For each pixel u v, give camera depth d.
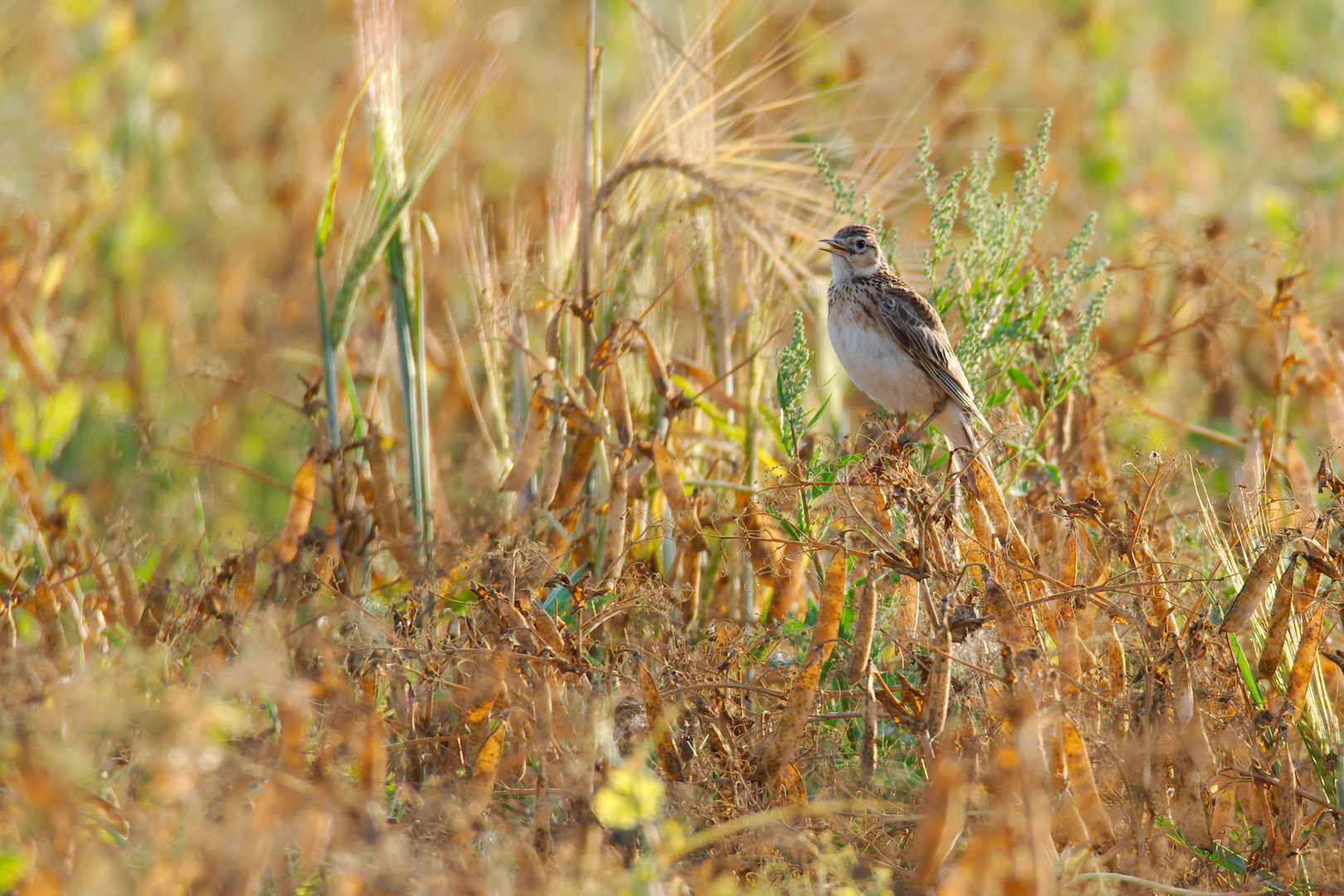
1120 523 7.70
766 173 11.13
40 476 10.27
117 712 5.86
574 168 10.67
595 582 8.53
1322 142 18.09
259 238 16.03
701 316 10.72
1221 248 13.34
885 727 7.64
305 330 14.66
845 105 16.11
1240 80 20.05
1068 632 7.16
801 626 8.27
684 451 10.75
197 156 17.16
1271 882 6.69
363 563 8.77
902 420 11.03
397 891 5.48
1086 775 6.25
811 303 11.55
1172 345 12.69
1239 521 8.39
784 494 8.63
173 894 5.38
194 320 14.54
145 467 10.18
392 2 9.51
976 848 5.22
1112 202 16.42
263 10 19.81
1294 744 7.46
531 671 6.99
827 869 6.05
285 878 5.86
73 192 14.09
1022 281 9.95
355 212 10.02
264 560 9.07
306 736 6.55
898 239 11.85
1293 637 7.75
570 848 5.98
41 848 5.62
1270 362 12.54
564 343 10.04
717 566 9.26
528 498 9.52
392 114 9.55
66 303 13.34
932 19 19.11
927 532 7.13
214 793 5.78
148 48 17.53
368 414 9.92
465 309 12.60
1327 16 20.86
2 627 7.67
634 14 13.91
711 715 7.07
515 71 19.03
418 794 6.60
